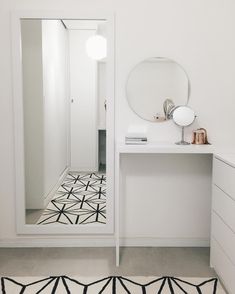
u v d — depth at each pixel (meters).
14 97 2.85
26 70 2.92
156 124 2.90
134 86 2.87
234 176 2.12
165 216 3.00
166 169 2.96
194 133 2.83
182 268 2.59
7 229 2.99
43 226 2.97
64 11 2.79
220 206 2.40
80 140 3.02
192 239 3.01
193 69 2.84
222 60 2.83
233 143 2.90
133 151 2.59
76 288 2.28
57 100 2.97
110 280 2.39
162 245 3.01
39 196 3.03
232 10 2.79
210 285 2.34
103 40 2.88
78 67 2.92
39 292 2.23
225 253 2.28
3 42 2.81
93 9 2.80
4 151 2.91
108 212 2.96
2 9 2.79
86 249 2.94
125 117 2.90
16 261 2.69
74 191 3.04
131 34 2.82
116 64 2.85
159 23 2.81
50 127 2.99
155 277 2.44
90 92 2.95
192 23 2.80
